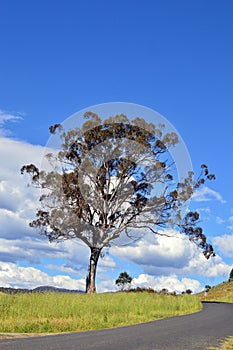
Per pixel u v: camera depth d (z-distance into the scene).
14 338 10.91
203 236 34.28
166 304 23.31
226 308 26.30
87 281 33.66
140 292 27.44
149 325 15.23
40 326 13.54
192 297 27.67
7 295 19.14
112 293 26.00
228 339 11.92
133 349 9.61
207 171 33.22
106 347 9.72
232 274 56.28
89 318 16.00
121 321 16.41
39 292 21.12
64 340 10.66
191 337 12.07
